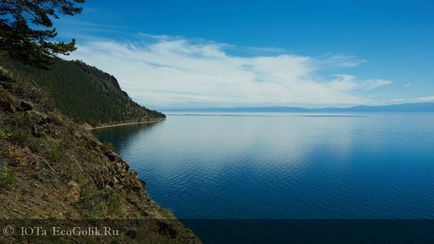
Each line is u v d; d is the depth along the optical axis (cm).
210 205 4734
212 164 8106
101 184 1540
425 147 12206
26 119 1393
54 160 1291
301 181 6297
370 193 5419
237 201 4934
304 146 12431
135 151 10144
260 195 5262
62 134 1606
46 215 879
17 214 790
